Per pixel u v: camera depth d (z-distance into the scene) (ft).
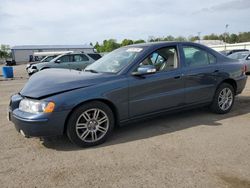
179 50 16.90
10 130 16.51
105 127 14.14
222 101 18.98
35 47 238.07
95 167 11.53
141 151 13.03
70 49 247.09
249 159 11.96
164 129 16.12
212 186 9.89
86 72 15.71
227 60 19.35
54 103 12.56
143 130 16.03
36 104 12.65
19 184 10.36
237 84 19.53
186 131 15.69
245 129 15.88
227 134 15.08
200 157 12.23
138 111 15.05
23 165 11.89
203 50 18.13
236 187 9.81
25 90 13.83
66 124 13.26
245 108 20.85
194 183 10.11
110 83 14.02
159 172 10.98
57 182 10.43
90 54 52.85
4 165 11.91
